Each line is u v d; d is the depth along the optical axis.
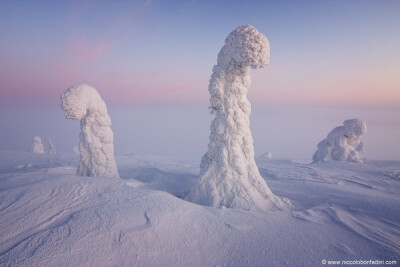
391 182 8.52
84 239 2.94
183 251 3.02
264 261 2.93
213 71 5.96
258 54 5.11
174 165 13.59
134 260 2.75
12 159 15.26
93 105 6.74
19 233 3.06
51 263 2.54
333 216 4.39
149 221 3.46
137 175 10.23
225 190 5.47
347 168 11.12
